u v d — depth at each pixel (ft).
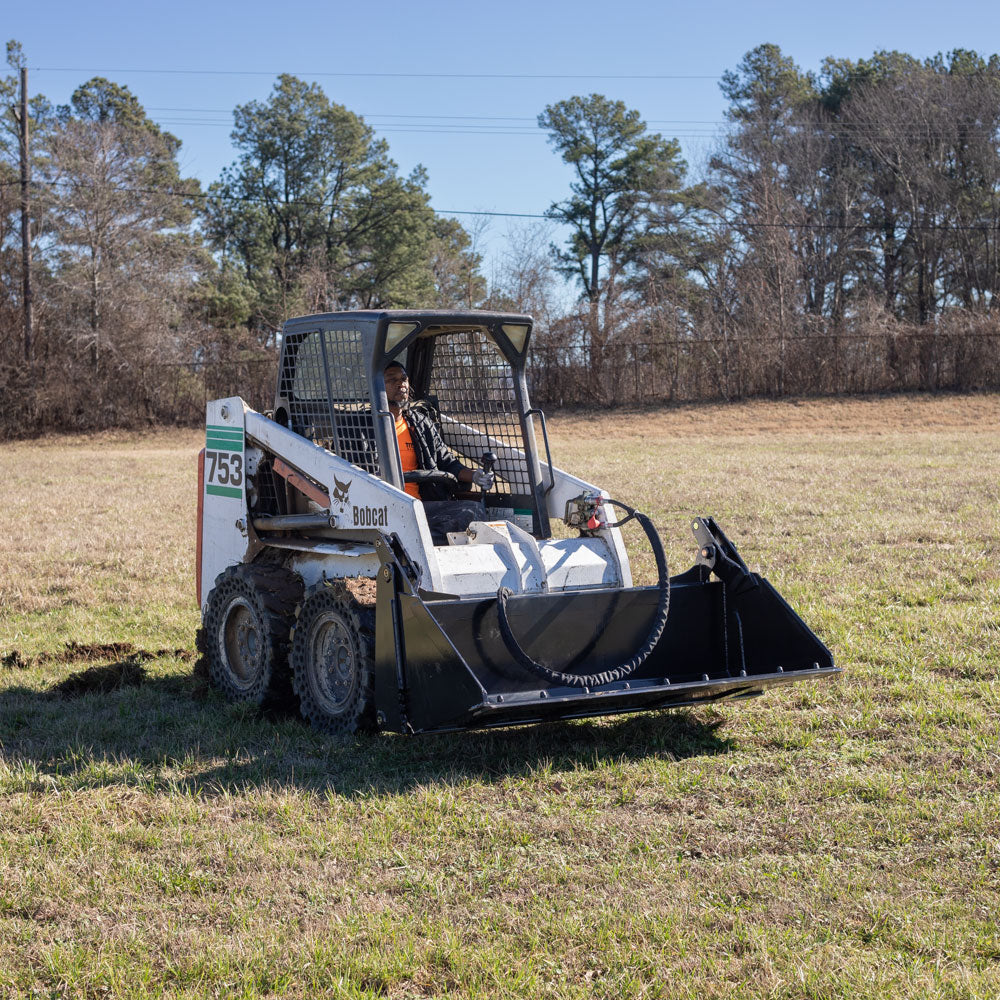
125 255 146.92
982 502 49.60
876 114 181.88
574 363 140.67
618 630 20.48
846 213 177.88
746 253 173.17
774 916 12.98
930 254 180.75
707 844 15.14
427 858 14.88
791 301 155.53
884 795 16.78
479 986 11.55
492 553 20.16
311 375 23.04
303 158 203.51
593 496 21.58
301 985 11.71
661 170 201.26
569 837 15.48
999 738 19.24
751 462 76.89
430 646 18.02
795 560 36.76
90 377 136.67
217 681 24.00
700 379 139.95
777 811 16.31
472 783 17.67
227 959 12.05
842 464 72.33
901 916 12.84
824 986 11.37
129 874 14.47
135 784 18.10
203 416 138.62
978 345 131.64
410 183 206.90
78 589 36.24
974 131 179.22
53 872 14.42
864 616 28.35
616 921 12.80
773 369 136.77
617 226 212.43
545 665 19.67
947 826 15.48
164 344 142.31
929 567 34.32
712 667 21.53
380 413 20.95
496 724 18.34
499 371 23.22
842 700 21.95
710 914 13.00
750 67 206.69
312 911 13.37
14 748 20.18
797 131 185.78
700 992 11.39
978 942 12.19
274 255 194.90
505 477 23.40
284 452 23.02
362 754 19.25
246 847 15.24
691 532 43.11
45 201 141.69
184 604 34.12
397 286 200.75
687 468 72.79
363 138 206.49
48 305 138.72
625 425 126.11
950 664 24.04
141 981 11.77
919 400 127.54
